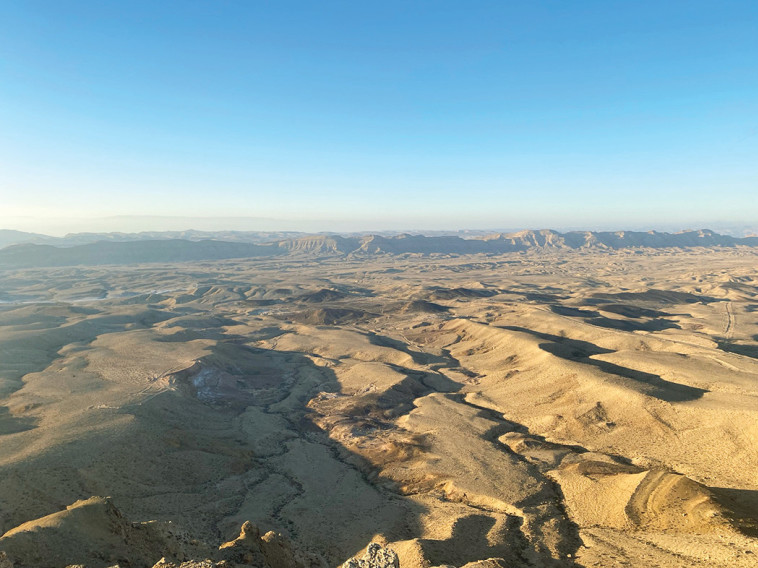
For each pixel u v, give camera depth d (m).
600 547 49.19
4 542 34.03
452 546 50.12
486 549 50.16
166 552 39.66
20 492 54.62
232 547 41.41
